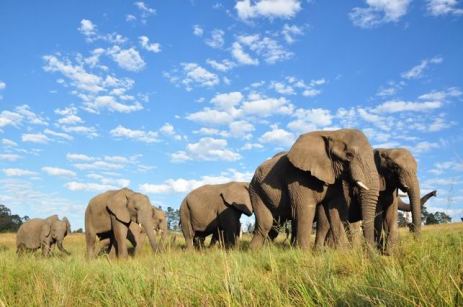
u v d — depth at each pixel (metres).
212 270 6.51
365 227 10.31
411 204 12.16
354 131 11.68
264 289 5.09
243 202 18.75
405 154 12.49
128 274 6.97
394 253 6.16
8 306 5.95
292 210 12.41
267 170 13.45
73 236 52.56
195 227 20.45
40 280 7.24
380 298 3.94
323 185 11.94
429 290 3.80
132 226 19.42
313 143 12.12
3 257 10.88
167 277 6.11
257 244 13.57
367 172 10.97
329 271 5.40
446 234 8.18
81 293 6.62
